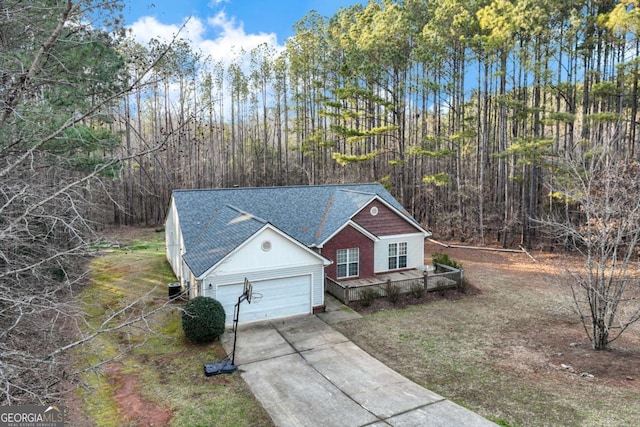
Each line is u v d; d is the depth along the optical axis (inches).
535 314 595.8
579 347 472.1
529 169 1141.1
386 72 1206.3
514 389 381.1
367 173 1499.8
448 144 1238.3
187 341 499.8
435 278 690.2
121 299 653.3
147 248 1133.7
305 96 1688.0
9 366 215.5
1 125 272.7
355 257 749.9
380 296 662.5
